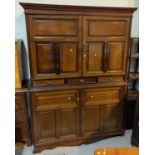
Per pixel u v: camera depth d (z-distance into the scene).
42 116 2.03
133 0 2.30
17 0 2.05
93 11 1.78
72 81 2.01
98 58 1.97
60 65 1.91
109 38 1.92
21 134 2.13
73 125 2.15
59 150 2.15
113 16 1.84
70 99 2.04
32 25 1.72
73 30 1.81
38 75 1.89
